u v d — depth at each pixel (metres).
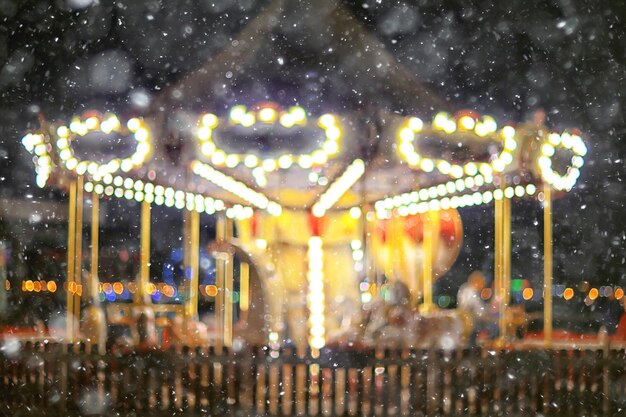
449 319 12.49
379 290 13.70
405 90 12.45
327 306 12.47
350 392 10.61
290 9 12.43
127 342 12.22
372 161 12.41
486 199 13.38
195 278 13.24
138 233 26.56
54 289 22.83
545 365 10.74
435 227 14.36
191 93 12.50
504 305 13.01
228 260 13.31
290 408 10.60
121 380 10.86
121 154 12.70
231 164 12.43
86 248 25.30
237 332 12.30
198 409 10.73
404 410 10.60
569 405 10.73
